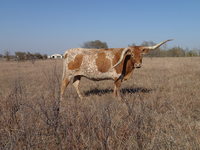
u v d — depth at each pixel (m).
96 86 8.66
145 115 3.66
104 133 3.02
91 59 6.77
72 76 6.99
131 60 6.82
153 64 19.67
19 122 3.68
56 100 3.93
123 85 8.52
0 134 3.35
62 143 3.06
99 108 3.88
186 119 4.30
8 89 7.68
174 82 8.51
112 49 6.95
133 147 3.04
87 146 3.04
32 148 2.94
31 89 7.41
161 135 3.34
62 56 7.31
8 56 34.62
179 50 47.78
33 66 19.95
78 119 3.50
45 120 3.57
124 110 4.39
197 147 2.99
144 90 7.32
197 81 8.58
